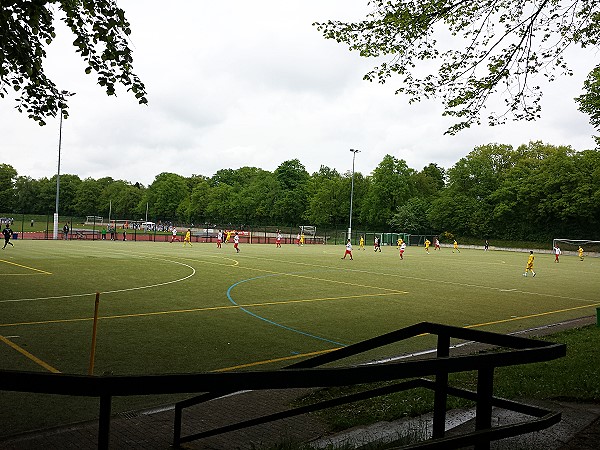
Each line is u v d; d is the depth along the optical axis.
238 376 1.99
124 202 133.25
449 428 5.24
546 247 75.50
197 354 9.40
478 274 30.38
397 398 6.57
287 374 2.04
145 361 8.77
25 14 8.22
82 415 6.16
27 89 9.62
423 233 88.44
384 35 9.55
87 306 13.95
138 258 31.47
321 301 16.78
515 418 5.54
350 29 9.68
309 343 10.73
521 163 84.50
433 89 10.18
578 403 6.18
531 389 6.74
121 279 20.50
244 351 9.80
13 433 5.45
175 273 23.70
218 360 9.07
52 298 15.12
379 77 10.43
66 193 134.38
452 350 10.28
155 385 1.92
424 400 6.42
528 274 31.70
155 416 6.02
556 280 28.33
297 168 101.56
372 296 18.53
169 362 8.78
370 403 6.42
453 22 9.48
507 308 16.97
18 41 8.37
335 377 2.09
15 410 6.26
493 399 3.36
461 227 84.88
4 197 124.56
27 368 8.08
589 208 69.56
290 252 46.28
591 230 72.12
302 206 94.50
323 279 23.69
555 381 7.14
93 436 5.35
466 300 18.55
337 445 4.89
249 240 68.31
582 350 9.46
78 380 1.89
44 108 9.99
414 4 8.95
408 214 84.75
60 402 6.61
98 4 8.25
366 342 3.36
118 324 11.77
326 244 72.88
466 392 3.42
